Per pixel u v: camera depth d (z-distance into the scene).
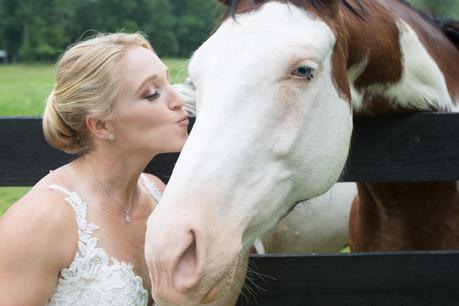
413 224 2.28
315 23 1.66
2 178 2.09
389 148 2.12
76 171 1.74
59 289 1.65
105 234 1.69
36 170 2.09
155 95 1.69
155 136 1.69
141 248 1.76
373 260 2.14
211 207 1.51
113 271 1.66
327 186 1.78
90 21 44.97
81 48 1.69
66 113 1.68
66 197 1.66
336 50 1.74
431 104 2.13
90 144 1.73
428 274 2.15
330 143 1.74
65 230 1.63
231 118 1.58
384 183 2.24
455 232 2.27
